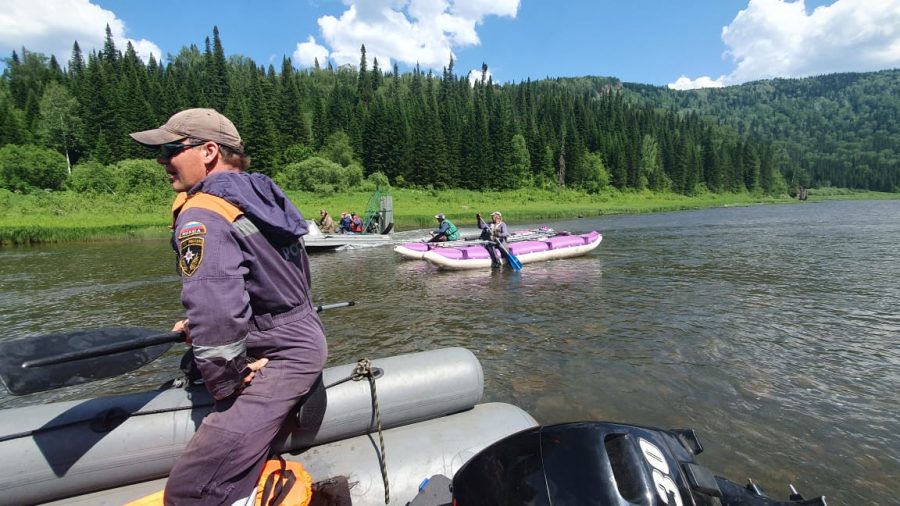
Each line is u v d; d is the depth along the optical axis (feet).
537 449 5.57
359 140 228.22
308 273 6.06
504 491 5.36
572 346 19.13
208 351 4.56
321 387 6.30
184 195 5.65
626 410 13.62
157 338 5.66
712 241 57.11
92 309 27.09
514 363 17.35
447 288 31.53
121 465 6.02
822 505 5.78
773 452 11.44
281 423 5.47
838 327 21.06
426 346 19.49
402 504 6.78
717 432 12.37
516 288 31.07
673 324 21.89
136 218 106.01
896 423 12.73
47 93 193.47
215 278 4.56
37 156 145.69
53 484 5.80
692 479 5.52
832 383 15.28
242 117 197.36
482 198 209.67
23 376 5.28
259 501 5.14
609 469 5.07
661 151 301.63
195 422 6.28
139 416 6.17
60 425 5.93
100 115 188.14
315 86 353.31
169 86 220.02
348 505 6.09
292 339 5.47
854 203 223.51
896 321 21.80
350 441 7.33
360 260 47.09
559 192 237.86
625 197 246.88
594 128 303.07
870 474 10.54
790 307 24.61
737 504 6.21
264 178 5.68
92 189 139.44
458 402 8.24
